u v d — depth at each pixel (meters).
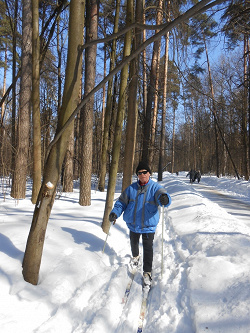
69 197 10.45
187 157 52.53
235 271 2.79
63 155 2.93
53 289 2.79
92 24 9.05
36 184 8.04
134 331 2.30
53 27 8.48
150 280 3.14
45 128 11.05
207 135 35.88
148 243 3.30
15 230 4.18
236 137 28.25
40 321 2.38
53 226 4.82
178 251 4.17
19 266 3.06
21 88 8.65
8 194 9.55
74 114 2.50
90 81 8.95
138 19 5.40
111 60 12.28
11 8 9.78
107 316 2.40
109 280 3.17
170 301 2.66
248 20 8.32
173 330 2.23
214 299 2.41
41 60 9.05
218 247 3.56
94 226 5.23
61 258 3.49
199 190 17.55
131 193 3.43
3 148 8.29
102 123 19.08
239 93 14.40
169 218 6.80
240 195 14.97
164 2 4.54
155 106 16.06
